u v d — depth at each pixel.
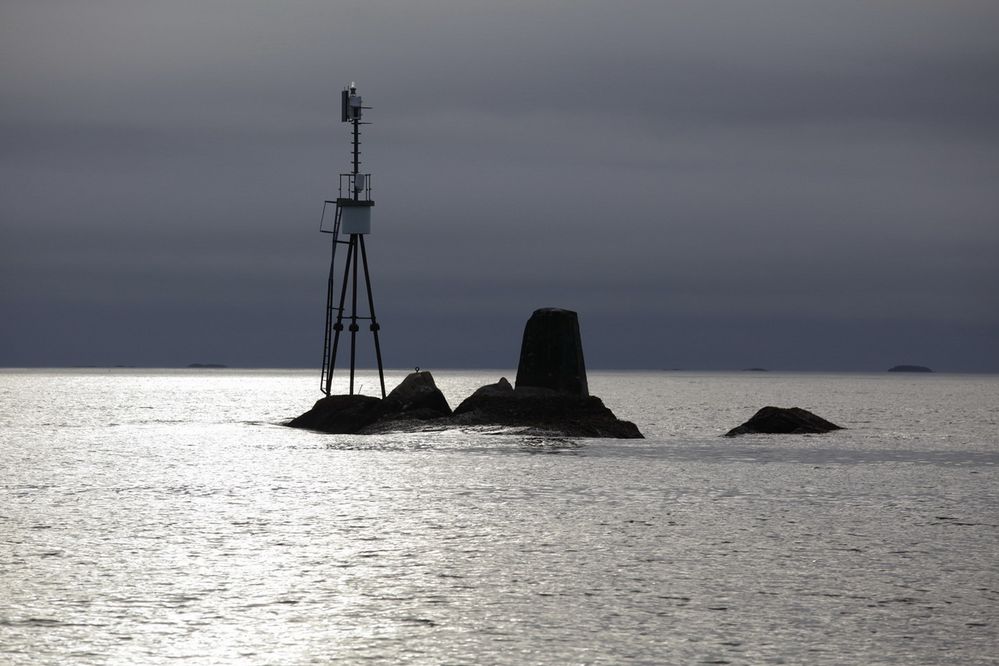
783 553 98.69
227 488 146.75
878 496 141.38
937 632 71.69
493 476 161.25
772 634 70.94
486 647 67.75
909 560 95.56
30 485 150.00
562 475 163.50
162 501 133.12
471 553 97.94
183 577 86.44
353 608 76.94
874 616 75.62
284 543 102.50
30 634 69.44
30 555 95.25
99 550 98.00
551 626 72.56
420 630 71.38
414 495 139.38
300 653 66.25
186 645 67.56
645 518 120.38
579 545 102.44
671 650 67.31
